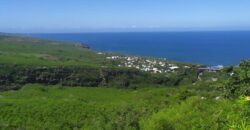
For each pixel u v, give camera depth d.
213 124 10.92
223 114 10.64
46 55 181.12
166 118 20.30
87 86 123.44
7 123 56.09
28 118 58.81
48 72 123.38
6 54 164.12
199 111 18.16
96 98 98.31
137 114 33.62
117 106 59.72
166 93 76.69
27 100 73.12
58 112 61.50
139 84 127.31
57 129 55.41
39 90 105.81
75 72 126.81
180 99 36.50
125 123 31.58
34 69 122.00
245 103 5.74
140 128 27.84
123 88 123.00
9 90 112.44
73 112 61.69
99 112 58.34
